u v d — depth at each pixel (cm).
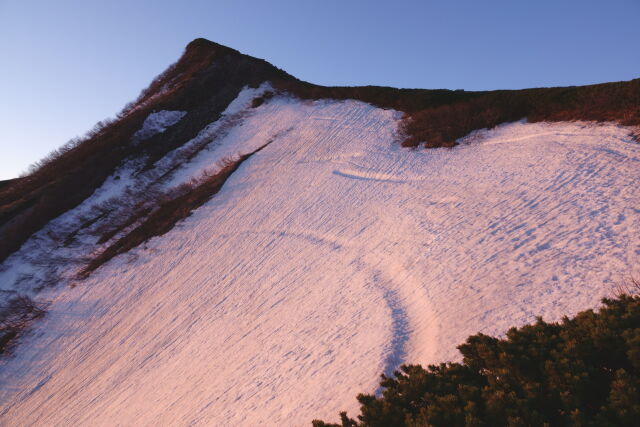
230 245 2225
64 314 2195
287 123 3797
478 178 1908
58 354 1903
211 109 4600
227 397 1086
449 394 487
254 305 1606
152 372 1463
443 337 937
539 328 546
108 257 2602
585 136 1900
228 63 5609
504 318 918
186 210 2783
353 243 1783
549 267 1069
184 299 1905
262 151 3356
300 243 1980
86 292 2325
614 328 474
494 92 3111
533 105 2517
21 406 1648
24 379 1819
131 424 1189
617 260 994
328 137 3256
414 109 3291
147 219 2920
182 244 2431
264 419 904
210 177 3231
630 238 1069
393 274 1411
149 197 3284
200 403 1116
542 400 422
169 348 1576
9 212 3394
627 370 452
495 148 2212
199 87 5047
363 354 1011
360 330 1145
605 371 459
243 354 1294
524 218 1400
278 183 2753
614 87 2181
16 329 2194
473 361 540
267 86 4838
